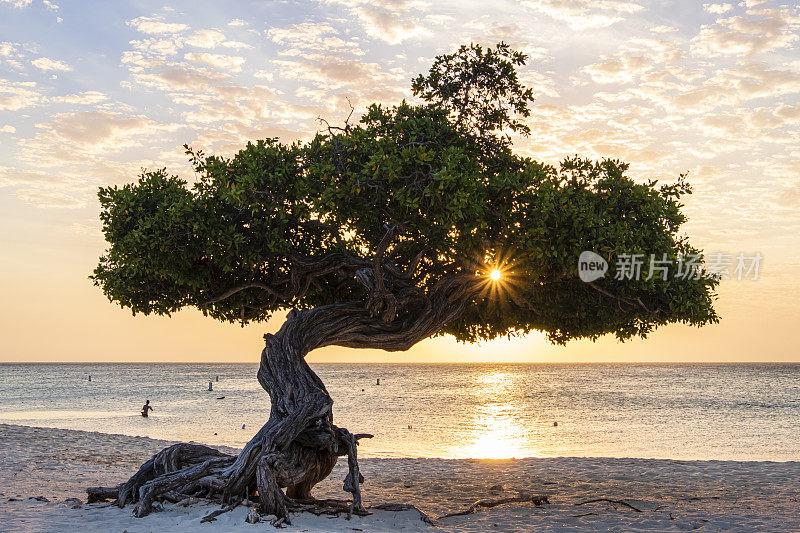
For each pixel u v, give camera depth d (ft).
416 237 40.01
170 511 35.68
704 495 51.19
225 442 110.52
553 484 57.52
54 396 265.54
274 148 39.32
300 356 40.98
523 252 39.86
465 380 516.32
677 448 108.27
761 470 65.41
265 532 31.58
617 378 564.30
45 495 44.96
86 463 67.41
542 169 41.68
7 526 32.78
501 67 46.62
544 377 601.21
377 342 44.34
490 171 44.24
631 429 140.67
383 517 37.68
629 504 45.65
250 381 463.83
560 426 147.64
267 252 43.29
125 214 41.98
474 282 44.70
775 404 223.92
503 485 57.06
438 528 36.32
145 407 161.07
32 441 84.33
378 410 195.83
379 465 72.79
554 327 50.16
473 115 47.19
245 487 36.94
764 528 38.09
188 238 40.40
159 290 45.32
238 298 47.42
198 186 42.63
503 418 168.25
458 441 117.91
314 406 37.78
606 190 42.52
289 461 37.17
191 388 344.69
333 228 42.98
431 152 34.55
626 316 46.21
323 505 38.99
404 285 45.27
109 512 36.17
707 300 42.78
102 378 533.14
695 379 528.63
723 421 160.45
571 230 39.50
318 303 49.80
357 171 36.96
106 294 45.06
